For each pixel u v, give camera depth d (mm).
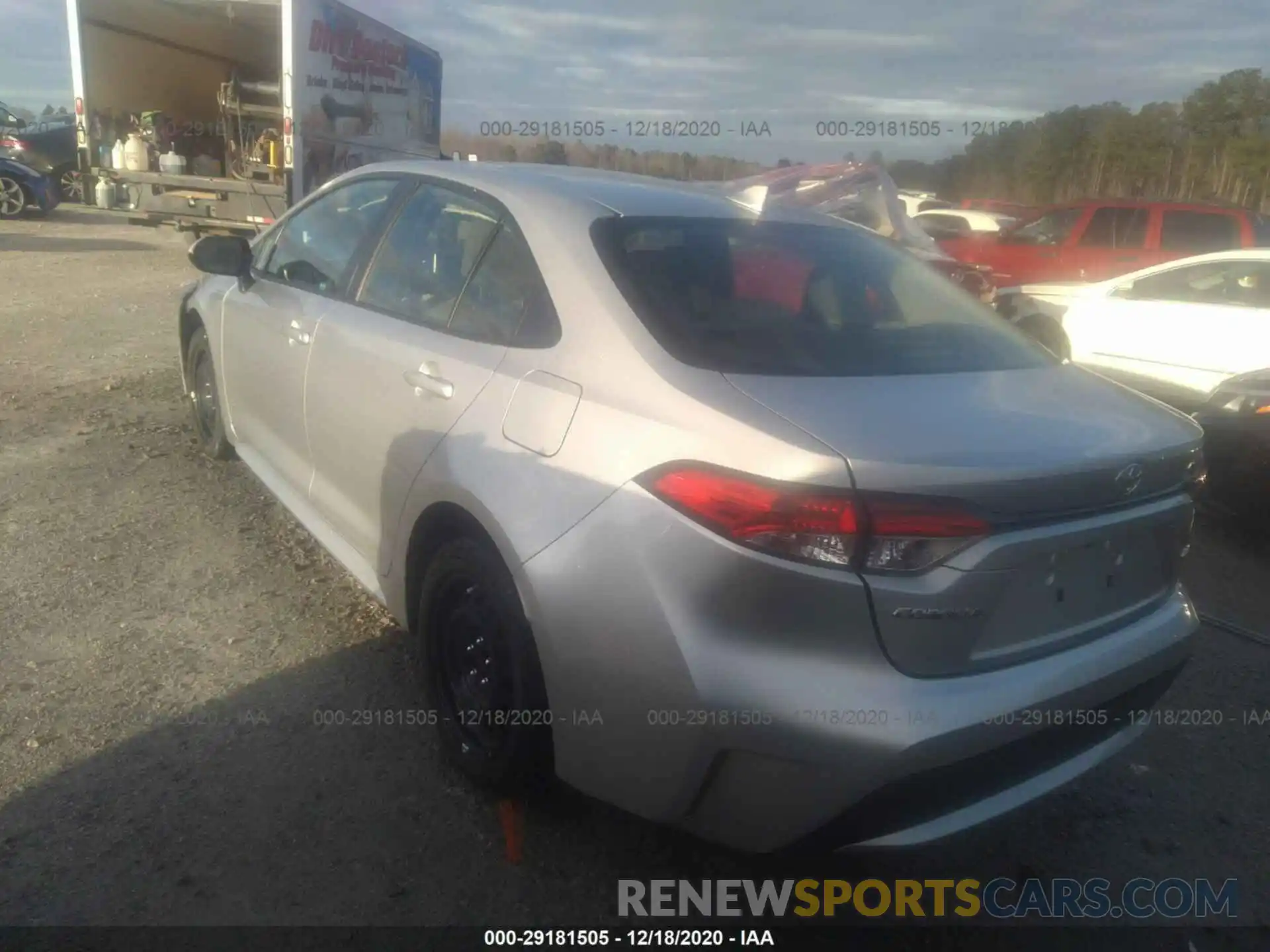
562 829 2959
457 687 3111
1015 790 2559
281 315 4215
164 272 13164
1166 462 2625
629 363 2646
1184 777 3479
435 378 3152
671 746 2369
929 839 2402
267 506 5062
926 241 10469
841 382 2646
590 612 2473
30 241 15773
